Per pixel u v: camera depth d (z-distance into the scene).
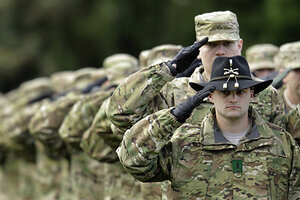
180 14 69.31
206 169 16.80
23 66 84.19
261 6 63.19
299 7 59.84
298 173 16.97
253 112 17.06
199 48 17.97
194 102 16.22
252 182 16.64
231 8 65.06
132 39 73.75
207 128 16.89
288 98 23.89
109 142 23.69
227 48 18.95
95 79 34.00
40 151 32.31
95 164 27.59
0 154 41.28
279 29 60.53
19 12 83.94
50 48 81.38
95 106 25.97
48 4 79.75
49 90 43.38
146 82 17.91
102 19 74.62
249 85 16.52
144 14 72.56
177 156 16.92
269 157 16.75
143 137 16.41
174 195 17.00
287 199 17.03
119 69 28.48
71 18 79.00
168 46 25.44
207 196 16.77
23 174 40.12
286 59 24.16
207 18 18.91
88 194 27.70
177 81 19.34
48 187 32.22
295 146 16.98
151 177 16.98
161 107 19.22
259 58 31.22
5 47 84.12
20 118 36.12
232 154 16.75
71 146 26.91
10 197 41.44
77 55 79.06
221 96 16.69
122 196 25.02
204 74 19.44
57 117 29.69
